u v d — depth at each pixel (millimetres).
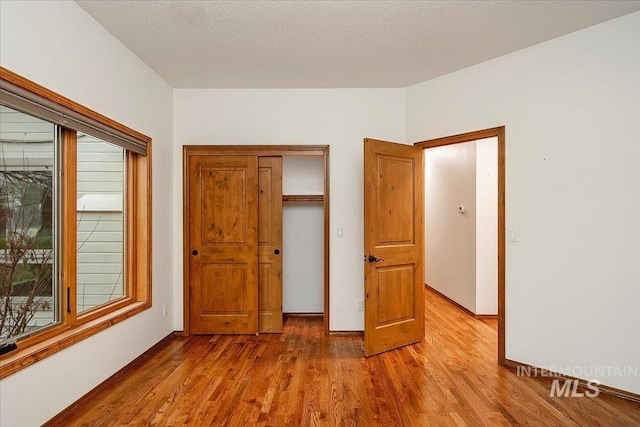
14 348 1960
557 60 2854
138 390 2660
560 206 2846
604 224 2645
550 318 2896
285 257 4680
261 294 4070
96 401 2492
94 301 2811
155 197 3533
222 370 3023
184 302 3938
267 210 4062
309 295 4703
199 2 2350
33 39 1986
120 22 2594
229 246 3951
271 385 2752
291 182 4688
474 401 2520
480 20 2588
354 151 3990
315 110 3992
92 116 2508
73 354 2336
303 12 2475
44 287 2275
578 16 2545
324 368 3068
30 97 1966
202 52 3100
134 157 3344
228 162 3945
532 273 2992
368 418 2307
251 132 3994
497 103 3201
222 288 3961
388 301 3494
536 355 2971
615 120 2594
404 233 3635
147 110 3377
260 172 4051
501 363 3168
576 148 2766
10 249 2049
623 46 2557
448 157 5492
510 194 3119
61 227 2383
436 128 3674
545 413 2365
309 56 3182
